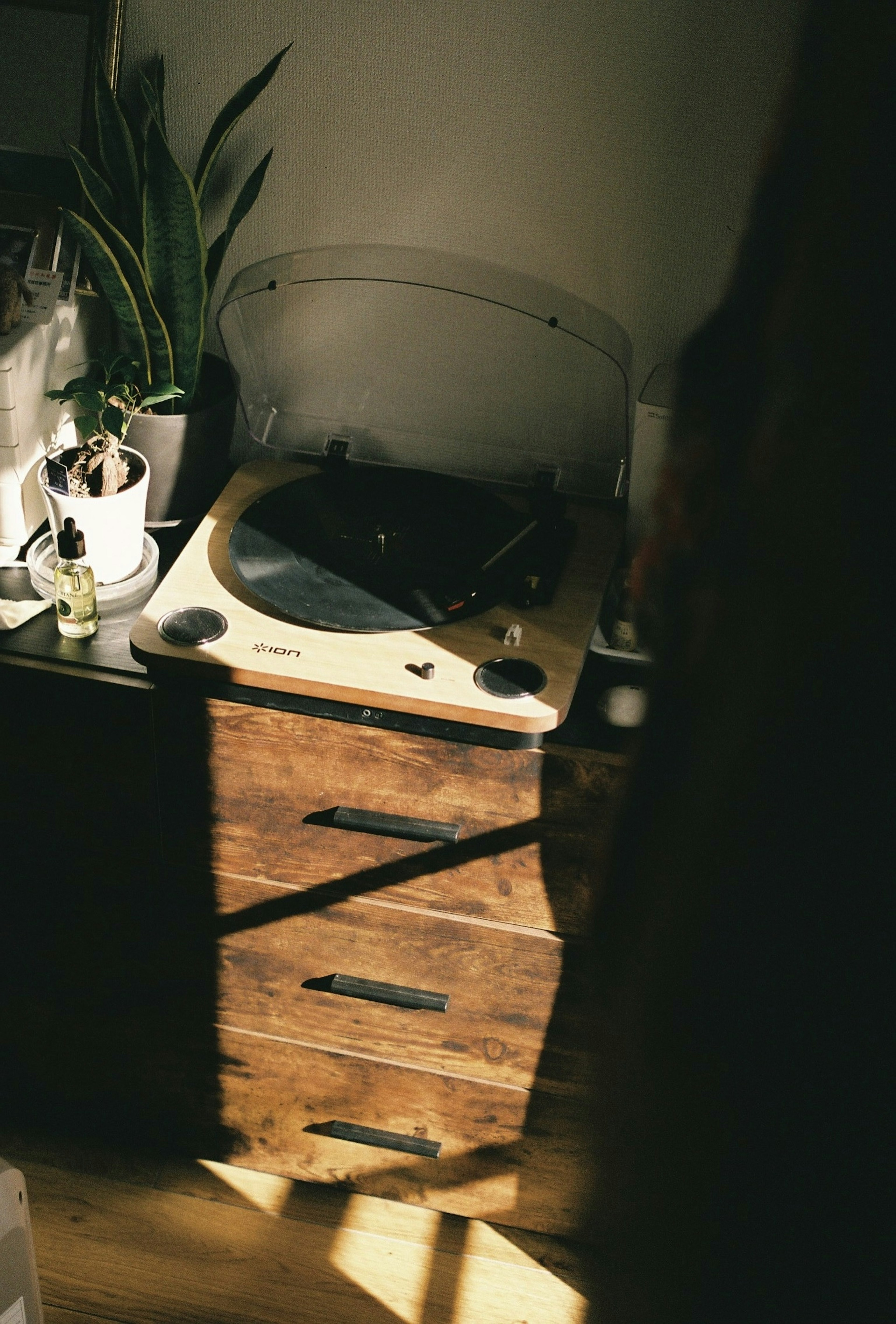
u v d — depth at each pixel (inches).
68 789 47.1
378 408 54.2
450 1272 55.2
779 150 4.4
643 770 5.5
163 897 49.6
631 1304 5.4
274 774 44.8
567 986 46.9
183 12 48.6
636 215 48.7
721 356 4.8
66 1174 57.9
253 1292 53.6
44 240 49.5
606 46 45.3
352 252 49.4
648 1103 5.3
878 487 4.2
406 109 48.8
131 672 44.2
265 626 44.6
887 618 4.3
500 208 50.2
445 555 48.3
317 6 47.4
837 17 4.0
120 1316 52.0
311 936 49.0
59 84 49.2
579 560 49.9
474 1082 51.2
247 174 51.9
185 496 51.6
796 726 4.6
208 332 56.6
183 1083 55.9
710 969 5.0
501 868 44.7
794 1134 4.8
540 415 52.0
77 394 44.0
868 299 4.1
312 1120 55.4
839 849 4.6
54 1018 55.1
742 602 4.8
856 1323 4.7
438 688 41.6
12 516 47.9
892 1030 4.6
